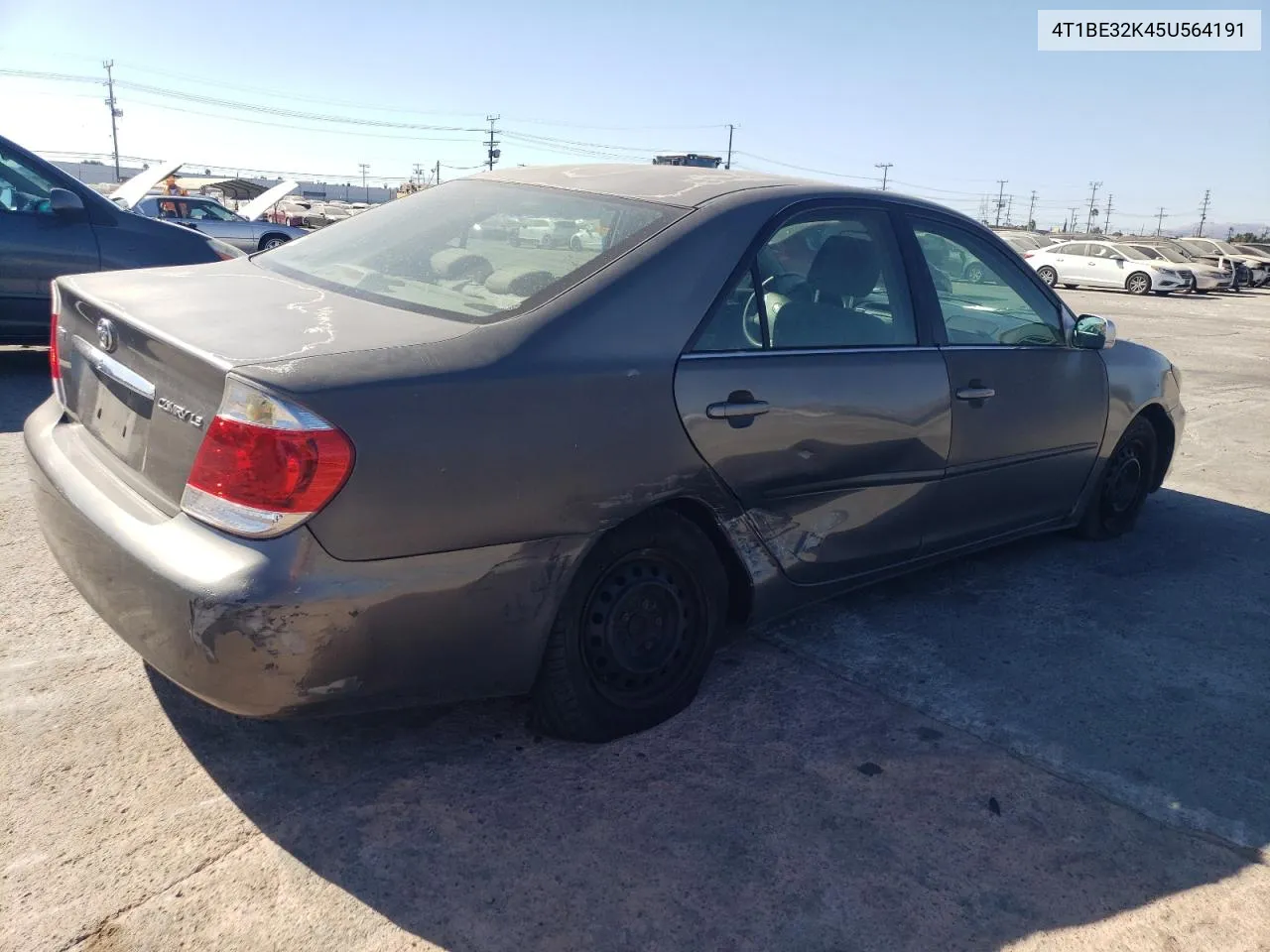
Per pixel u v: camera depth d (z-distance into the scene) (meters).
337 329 2.52
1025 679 3.48
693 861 2.46
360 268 3.11
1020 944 2.27
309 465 2.20
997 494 4.05
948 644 3.73
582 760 2.84
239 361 2.28
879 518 3.50
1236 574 4.66
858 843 2.56
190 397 2.37
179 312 2.65
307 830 2.48
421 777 2.72
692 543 2.95
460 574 2.43
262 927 2.17
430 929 2.20
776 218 3.21
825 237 3.38
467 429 2.39
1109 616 4.08
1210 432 7.98
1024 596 4.23
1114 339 4.29
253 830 2.47
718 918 2.28
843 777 2.84
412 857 2.41
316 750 2.81
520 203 3.28
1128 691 3.45
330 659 2.29
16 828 2.41
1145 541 5.05
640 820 2.60
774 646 3.63
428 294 2.83
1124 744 3.11
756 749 2.95
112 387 2.71
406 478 2.31
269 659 2.22
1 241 6.49
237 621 2.18
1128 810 2.77
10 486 4.71
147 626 2.33
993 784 2.85
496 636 2.54
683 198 3.15
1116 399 4.59
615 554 2.77
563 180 3.43
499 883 2.35
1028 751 3.03
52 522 2.75
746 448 2.96
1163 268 28.52
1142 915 2.38
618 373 2.66
